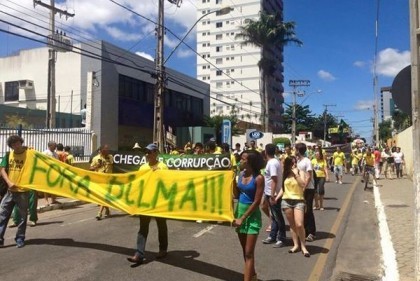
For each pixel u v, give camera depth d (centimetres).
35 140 1781
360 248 891
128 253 802
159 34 2333
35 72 3878
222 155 1196
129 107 3400
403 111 639
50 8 2836
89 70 3256
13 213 1089
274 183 849
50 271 686
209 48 11581
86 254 791
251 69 10994
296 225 823
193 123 4428
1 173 860
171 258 775
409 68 633
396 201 1530
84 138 2014
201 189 706
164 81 2397
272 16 5959
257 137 3744
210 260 767
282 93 10838
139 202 751
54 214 1282
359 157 3203
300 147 944
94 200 804
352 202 1630
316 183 1410
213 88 11375
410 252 809
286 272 711
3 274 670
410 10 620
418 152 606
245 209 595
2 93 3994
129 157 1220
